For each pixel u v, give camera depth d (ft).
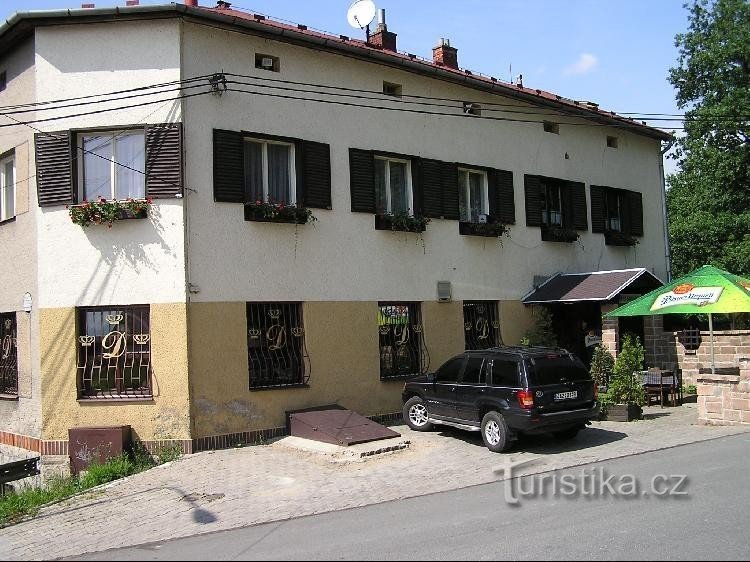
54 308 41.37
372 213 50.01
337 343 47.16
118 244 41.01
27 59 43.62
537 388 37.01
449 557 20.51
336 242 47.78
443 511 26.48
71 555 24.44
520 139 61.62
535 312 60.13
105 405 40.47
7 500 34.06
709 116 86.53
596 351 51.60
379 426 41.65
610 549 20.43
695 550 19.97
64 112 41.75
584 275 60.39
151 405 40.19
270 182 45.96
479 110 58.39
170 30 41.29
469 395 39.96
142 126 41.24
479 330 56.95
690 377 59.77
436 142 54.80
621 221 72.18
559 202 65.87
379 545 22.31
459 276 55.42
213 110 42.47
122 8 40.24
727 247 86.94
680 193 110.22
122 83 41.34
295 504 29.25
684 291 47.80
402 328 51.75
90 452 39.27
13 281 44.86
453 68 64.90
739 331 56.80
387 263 50.70
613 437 41.01
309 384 45.32
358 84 50.08
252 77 44.29
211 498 30.96
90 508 30.81
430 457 37.32
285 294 44.80
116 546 25.16
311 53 47.60
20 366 43.86
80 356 41.16
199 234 41.27
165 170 40.68
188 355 40.16
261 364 43.80
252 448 40.81
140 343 40.70
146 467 38.19
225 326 41.86
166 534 26.20
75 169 41.86
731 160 87.30
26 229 43.55
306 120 46.91
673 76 93.35
